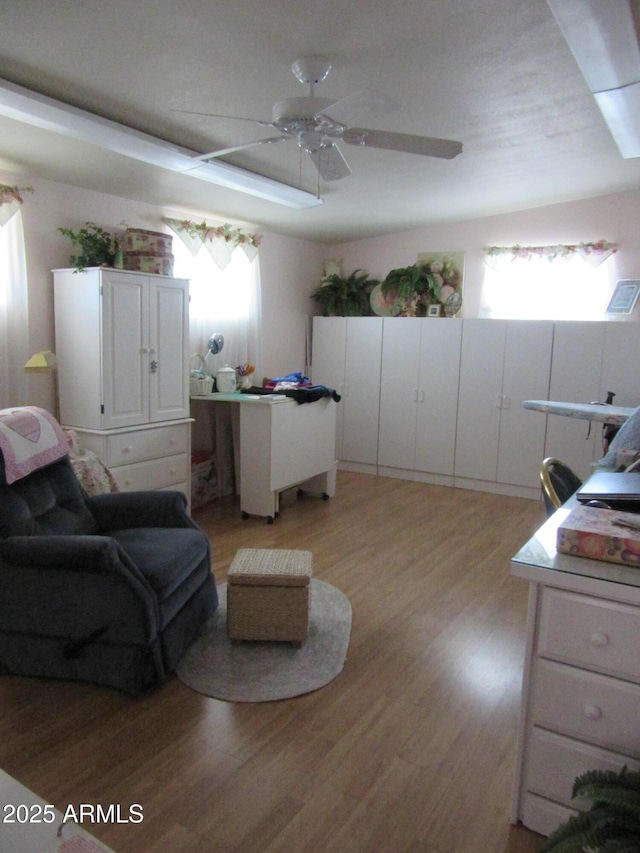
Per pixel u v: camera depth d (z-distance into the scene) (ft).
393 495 17.16
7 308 11.50
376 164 12.88
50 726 6.84
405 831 5.46
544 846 4.36
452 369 17.89
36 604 7.42
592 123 10.93
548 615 4.98
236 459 16.40
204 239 15.79
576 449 16.42
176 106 9.48
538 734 5.22
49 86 8.68
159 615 7.46
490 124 10.77
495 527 14.32
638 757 4.78
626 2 6.60
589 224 16.60
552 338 16.38
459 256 18.58
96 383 11.87
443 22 7.39
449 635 9.07
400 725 6.97
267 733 6.80
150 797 5.81
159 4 6.80
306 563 8.77
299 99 7.48
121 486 12.34
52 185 12.35
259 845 5.29
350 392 19.79
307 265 20.43
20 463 8.02
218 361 16.69
